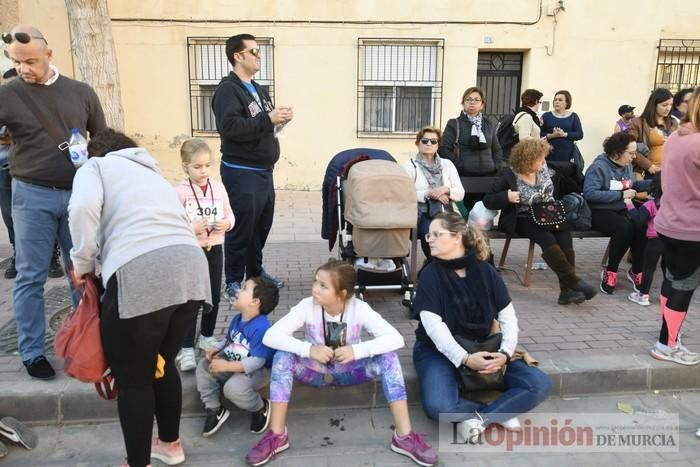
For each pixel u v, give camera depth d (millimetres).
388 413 3381
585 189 5039
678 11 9617
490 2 9430
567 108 7340
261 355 3039
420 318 3250
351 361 3008
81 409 3205
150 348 2426
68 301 4570
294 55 9516
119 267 2328
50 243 3320
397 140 9867
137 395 2475
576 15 9523
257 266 4871
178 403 2752
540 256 6246
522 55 9898
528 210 4809
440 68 9602
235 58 4273
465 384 3123
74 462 2891
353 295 3158
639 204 5250
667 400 3545
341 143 9852
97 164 2471
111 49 6945
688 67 9852
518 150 4801
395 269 4453
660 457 2977
